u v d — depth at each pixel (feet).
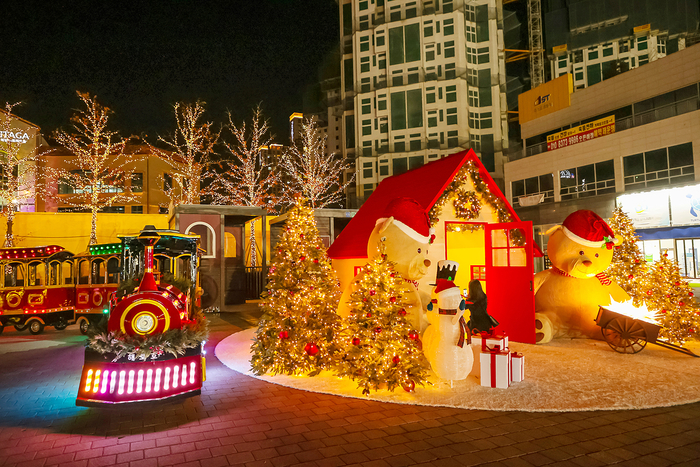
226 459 13.24
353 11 198.90
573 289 30.22
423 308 25.27
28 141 112.88
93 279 41.27
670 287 29.32
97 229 84.38
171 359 17.95
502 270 31.55
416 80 187.01
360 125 194.80
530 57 199.31
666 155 86.84
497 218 35.40
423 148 184.85
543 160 115.85
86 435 15.46
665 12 167.53
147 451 13.96
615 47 175.11
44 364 27.40
